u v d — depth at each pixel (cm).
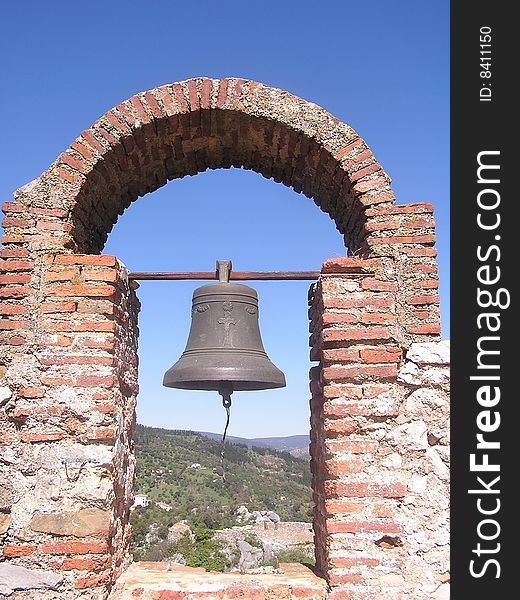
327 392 455
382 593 422
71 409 444
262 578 465
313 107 511
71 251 480
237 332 518
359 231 521
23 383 449
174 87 511
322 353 475
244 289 532
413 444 447
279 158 567
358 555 429
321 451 483
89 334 457
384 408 451
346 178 502
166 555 2009
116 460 457
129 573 488
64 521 431
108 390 450
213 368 489
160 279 541
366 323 465
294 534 2534
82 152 493
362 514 435
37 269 469
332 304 468
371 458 445
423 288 471
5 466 439
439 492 440
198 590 437
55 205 482
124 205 600
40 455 440
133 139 510
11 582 418
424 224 482
